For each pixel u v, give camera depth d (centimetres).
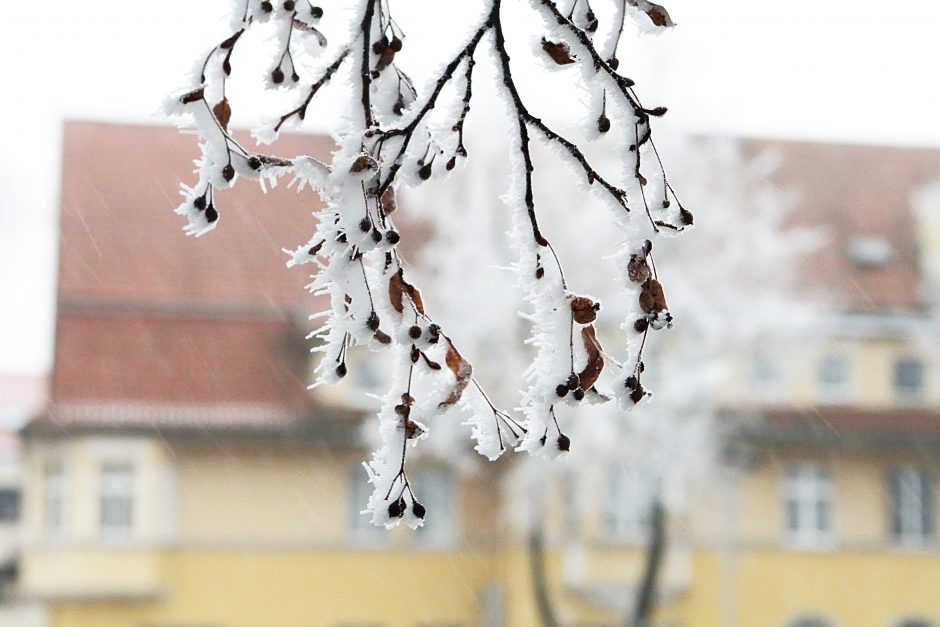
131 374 2653
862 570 2683
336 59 244
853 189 3209
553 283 237
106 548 2523
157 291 2753
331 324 229
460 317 2158
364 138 229
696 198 2212
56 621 2519
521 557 2542
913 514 2720
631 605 2523
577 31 239
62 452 2552
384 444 232
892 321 2866
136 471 2559
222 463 2588
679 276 2227
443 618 2588
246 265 2808
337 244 225
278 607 2556
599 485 2530
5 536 3362
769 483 2677
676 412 2222
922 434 2739
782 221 3102
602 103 240
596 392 239
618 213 238
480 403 239
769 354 2480
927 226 3081
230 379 2659
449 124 240
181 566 2550
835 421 2705
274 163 227
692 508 2612
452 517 2619
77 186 2872
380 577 2591
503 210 2150
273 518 2584
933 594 2686
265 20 239
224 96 235
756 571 2641
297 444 2597
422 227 2419
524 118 240
